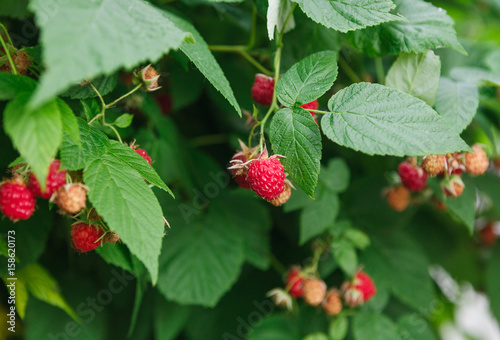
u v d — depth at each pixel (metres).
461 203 0.68
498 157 0.82
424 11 0.64
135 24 0.55
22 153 0.54
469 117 0.65
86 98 0.62
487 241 0.93
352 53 0.74
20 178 0.58
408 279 0.77
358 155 0.79
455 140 0.58
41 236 0.67
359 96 0.60
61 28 0.53
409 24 0.64
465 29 1.15
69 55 0.52
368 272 0.78
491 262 0.92
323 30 0.65
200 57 0.61
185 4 0.71
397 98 0.59
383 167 0.77
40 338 0.73
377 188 0.79
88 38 0.53
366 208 0.79
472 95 0.66
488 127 0.74
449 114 0.65
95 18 0.54
